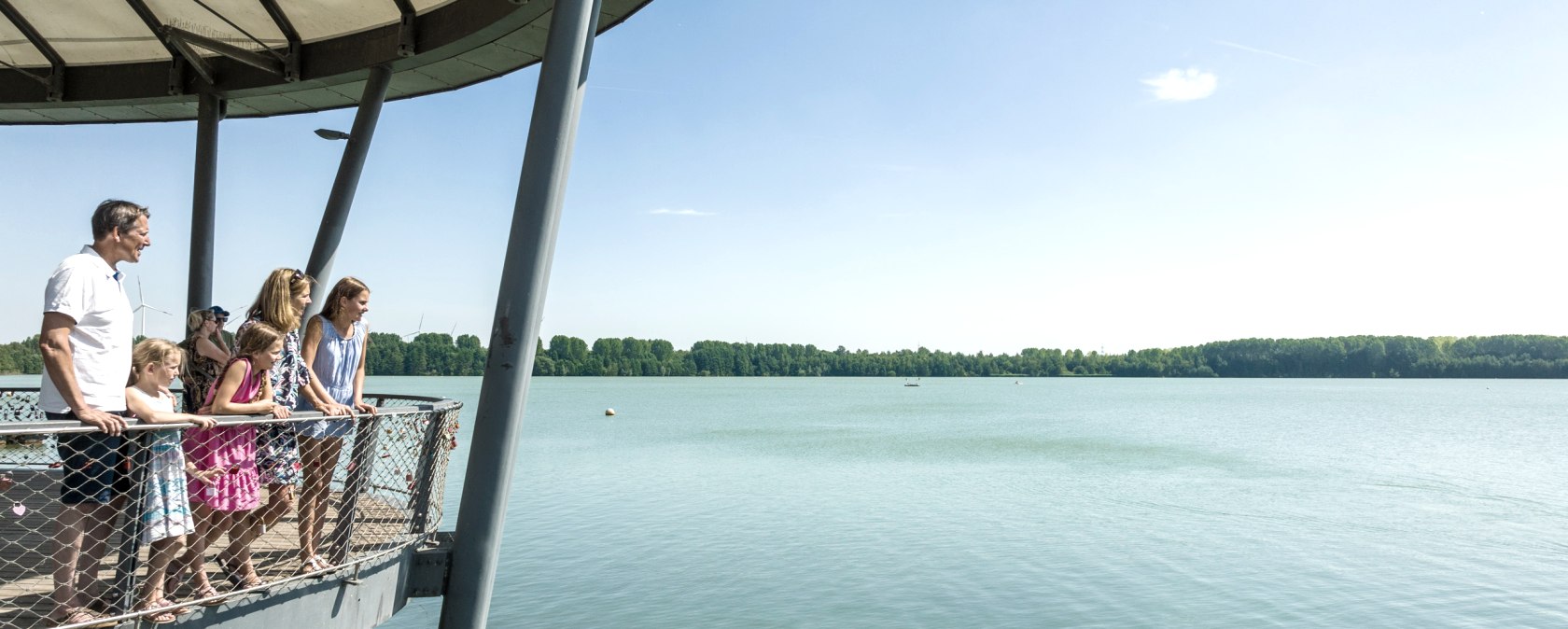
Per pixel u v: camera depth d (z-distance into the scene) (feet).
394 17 23.56
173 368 12.59
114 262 12.02
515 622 46.78
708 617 48.26
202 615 11.65
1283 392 532.32
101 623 10.73
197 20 24.80
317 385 14.57
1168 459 136.15
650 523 75.36
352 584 13.92
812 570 59.00
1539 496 98.89
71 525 11.62
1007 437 178.29
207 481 12.62
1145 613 51.13
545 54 15.97
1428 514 85.87
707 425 213.46
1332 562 64.28
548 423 218.59
